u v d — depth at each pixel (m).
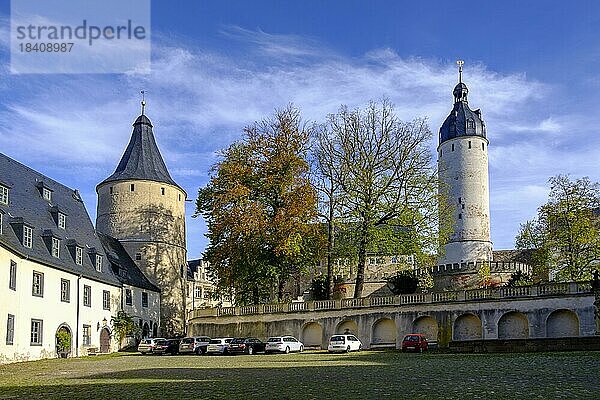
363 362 31.58
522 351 37.66
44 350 43.19
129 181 68.81
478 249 92.69
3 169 46.69
